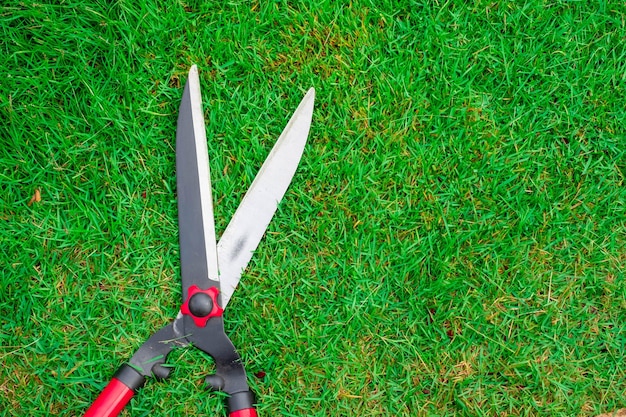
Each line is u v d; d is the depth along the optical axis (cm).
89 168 91
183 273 82
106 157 91
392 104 93
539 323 92
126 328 90
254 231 86
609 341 92
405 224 92
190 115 82
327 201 92
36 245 90
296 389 90
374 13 93
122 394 79
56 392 88
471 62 94
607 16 94
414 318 92
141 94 92
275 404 89
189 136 82
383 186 92
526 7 94
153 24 92
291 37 93
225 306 84
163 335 82
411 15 94
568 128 94
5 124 91
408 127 93
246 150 91
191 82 83
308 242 91
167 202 91
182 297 85
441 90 93
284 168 86
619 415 91
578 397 91
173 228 91
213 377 82
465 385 91
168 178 91
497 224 92
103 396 79
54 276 90
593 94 94
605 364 92
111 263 91
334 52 93
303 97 91
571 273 93
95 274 90
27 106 91
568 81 94
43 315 90
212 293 81
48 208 91
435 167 92
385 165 92
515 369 91
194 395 88
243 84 93
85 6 91
